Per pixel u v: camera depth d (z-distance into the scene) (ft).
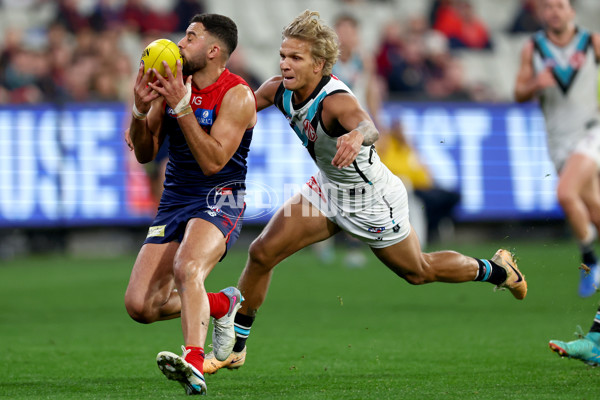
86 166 163.12
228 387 52.95
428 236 170.30
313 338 77.20
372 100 131.85
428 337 76.89
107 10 187.52
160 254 54.80
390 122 169.48
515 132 174.70
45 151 161.99
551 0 100.94
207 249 51.70
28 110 161.79
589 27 210.18
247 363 64.03
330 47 51.42
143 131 54.29
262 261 56.44
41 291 118.11
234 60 183.11
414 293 114.01
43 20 188.44
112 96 166.20
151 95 51.44
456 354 67.10
